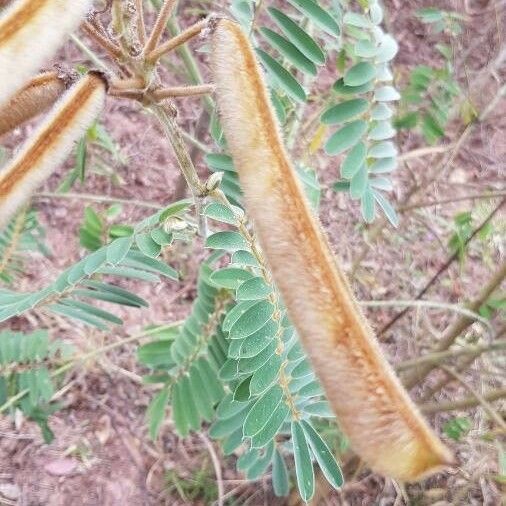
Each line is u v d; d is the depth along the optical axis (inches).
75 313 9.0
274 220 5.0
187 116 21.8
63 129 5.0
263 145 5.1
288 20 8.5
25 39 4.3
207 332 10.4
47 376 11.3
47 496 16.3
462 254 13.9
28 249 12.1
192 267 20.0
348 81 9.2
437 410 14.2
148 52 5.5
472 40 21.0
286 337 7.5
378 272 20.7
